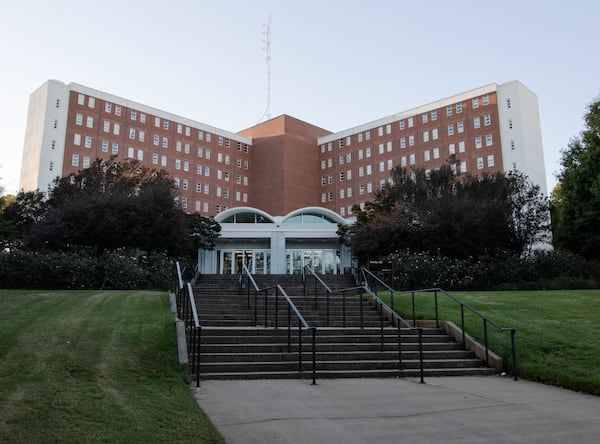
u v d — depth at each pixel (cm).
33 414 578
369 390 845
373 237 3105
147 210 2859
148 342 967
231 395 777
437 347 1170
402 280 2494
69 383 727
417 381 952
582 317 1382
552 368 962
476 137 6400
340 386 877
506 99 6225
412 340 1211
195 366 955
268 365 981
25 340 920
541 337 1148
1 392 659
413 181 3656
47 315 1149
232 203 7906
